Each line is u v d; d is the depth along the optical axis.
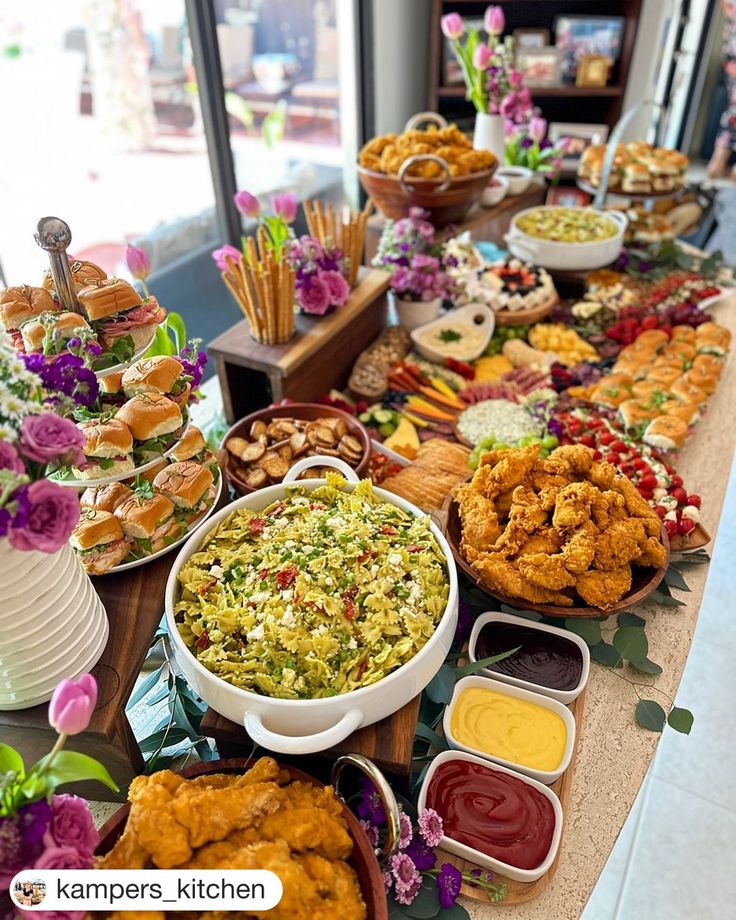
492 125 2.11
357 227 1.60
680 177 2.12
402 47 2.83
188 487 0.98
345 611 0.85
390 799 0.71
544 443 1.35
